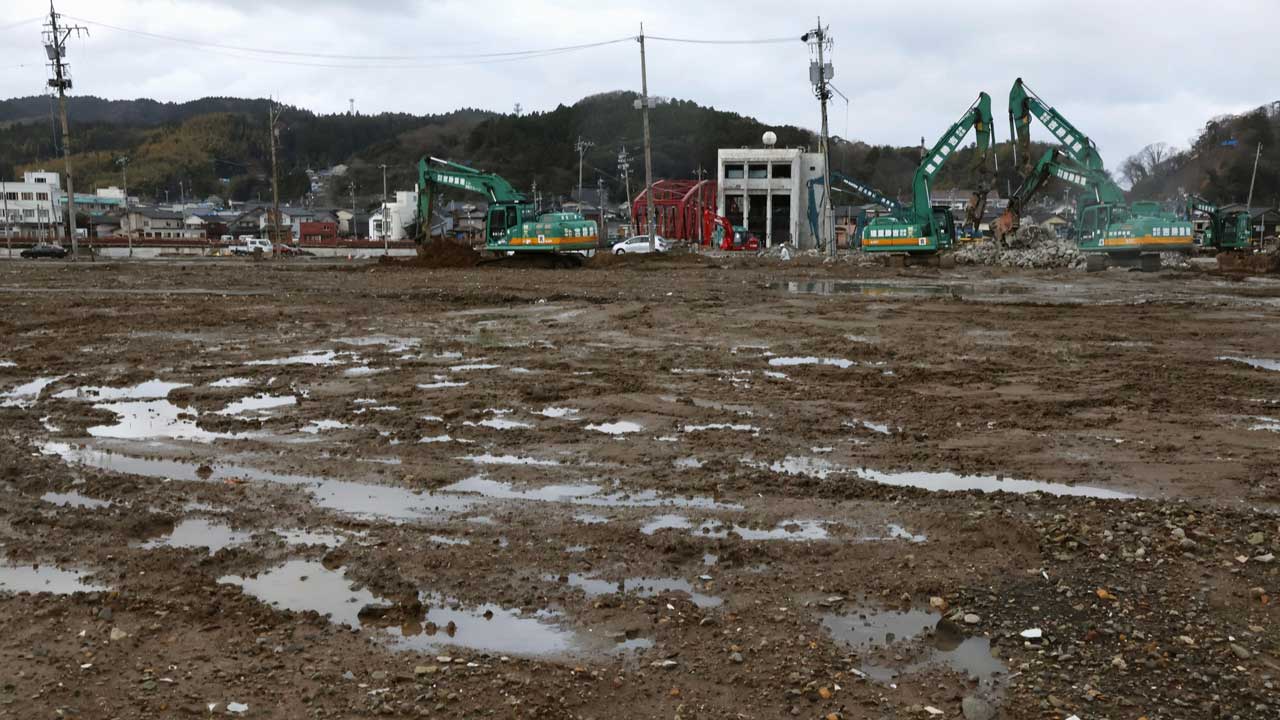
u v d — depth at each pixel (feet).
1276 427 29.12
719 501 21.43
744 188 279.28
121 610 15.24
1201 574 16.75
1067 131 137.80
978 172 152.76
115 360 43.14
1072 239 166.09
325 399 33.65
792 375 39.24
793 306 70.44
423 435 28.14
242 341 49.85
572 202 437.58
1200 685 12.89
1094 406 32.76
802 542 18.60
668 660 13.61
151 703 12.25
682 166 517.96
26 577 16.78
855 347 47.62
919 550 18.10
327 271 124.16
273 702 12.34
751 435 28.12
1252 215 267.80
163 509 20.76
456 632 14.57
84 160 636.89
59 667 13.21
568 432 28.50
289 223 397.19
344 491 22.26
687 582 16.62
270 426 29.27
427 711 12.10
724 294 81.97
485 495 21.95
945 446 26.73
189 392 34.76
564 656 13.75
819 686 12.83
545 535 19.06
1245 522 19.51
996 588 16.21
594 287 89.76
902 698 12.55
